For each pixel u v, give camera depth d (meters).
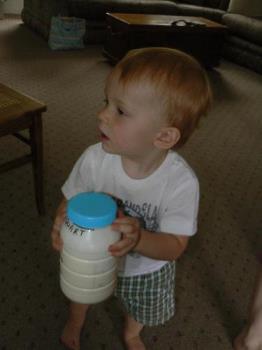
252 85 3.44
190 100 0.62
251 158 2.21
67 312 1.17
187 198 0.72
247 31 3.76
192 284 1.31
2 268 1.28
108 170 0.75
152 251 0.70
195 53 3.50
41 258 1.34
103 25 3.85
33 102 1.28
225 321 1.20
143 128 0.62
